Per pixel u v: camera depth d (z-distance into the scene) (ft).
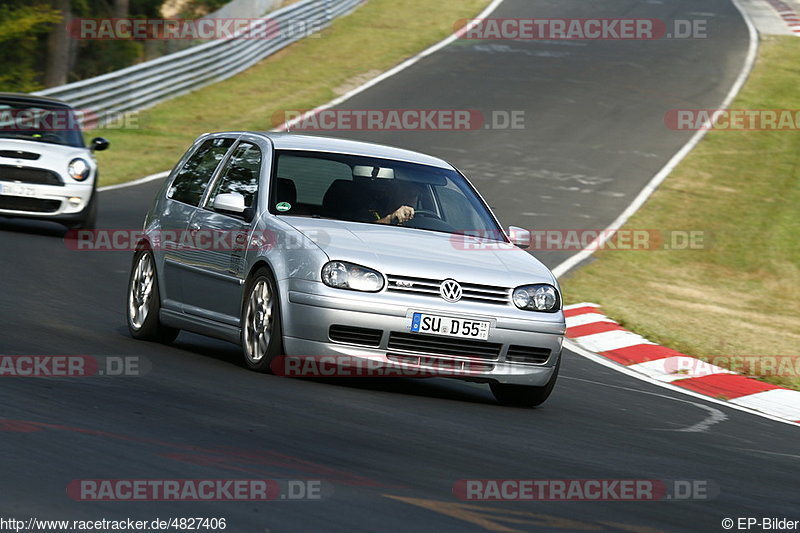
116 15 344.90
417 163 88.17
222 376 73.31
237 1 326.44
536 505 47.93
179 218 88.28
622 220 196.24
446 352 74.69
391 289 73.77
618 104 287.07
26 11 314.76
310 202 80.74
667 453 66.44
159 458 48.57
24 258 127.13
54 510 39.73
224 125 257.96
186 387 67.67
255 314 77.20
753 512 52.44
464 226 83.82
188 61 284.00
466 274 75.56
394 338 73.46
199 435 54.29
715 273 170.50
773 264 176.76
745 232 192.85
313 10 349.61
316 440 56.29
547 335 76.84
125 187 198.39
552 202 204.74
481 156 235.20
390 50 334.03
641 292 152.46
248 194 82.64
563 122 268.00
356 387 76.13
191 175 91.15
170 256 87.76
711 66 330.95
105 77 252.42
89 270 125.59
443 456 56.34
